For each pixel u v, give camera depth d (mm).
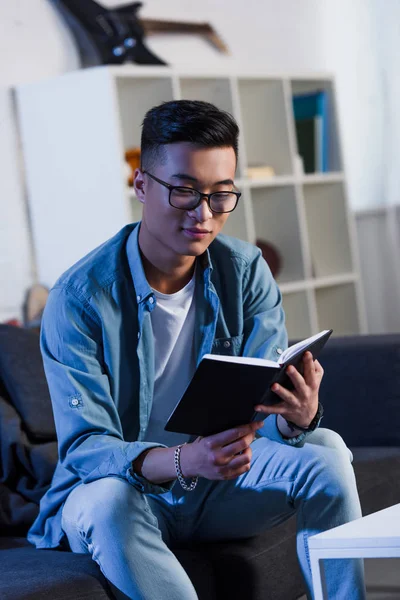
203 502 2197
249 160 5172
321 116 5262
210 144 1953
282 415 1989
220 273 2275
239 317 2275
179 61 4867
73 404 2045
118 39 4402
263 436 2188
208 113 1966
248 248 2340
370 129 5652
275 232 5121
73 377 2061
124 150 4414
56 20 4309
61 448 2074
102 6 4402
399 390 3000
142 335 2129
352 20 5652
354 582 1972
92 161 4039
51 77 4211
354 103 5707
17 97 4156
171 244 2027
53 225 4156
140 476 1952
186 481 1984
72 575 1903
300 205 5016
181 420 1854
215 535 2244
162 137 1967
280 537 2303
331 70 5750
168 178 1971
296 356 1872
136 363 2146
